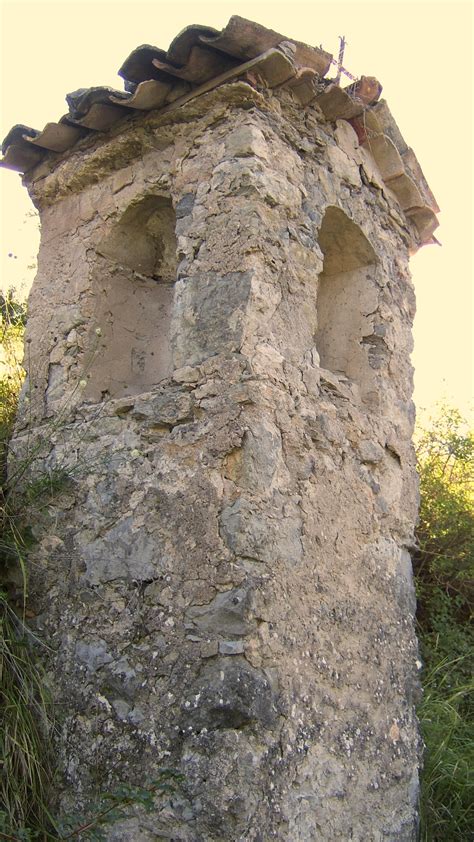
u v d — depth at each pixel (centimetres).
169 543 374
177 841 331
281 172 419
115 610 386
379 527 452
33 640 412
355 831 381
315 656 377
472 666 621
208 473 369
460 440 779
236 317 383
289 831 340
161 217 475
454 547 723
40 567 425
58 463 439
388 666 433
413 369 521
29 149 504
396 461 485
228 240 398
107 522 402
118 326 478
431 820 469
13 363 582
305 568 383
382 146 500
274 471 373
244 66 406
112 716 370
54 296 489
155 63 406
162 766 345
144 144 450
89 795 367
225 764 326
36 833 360
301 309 416
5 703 389
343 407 439
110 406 424
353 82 470
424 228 554
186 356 398
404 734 437
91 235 478
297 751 353
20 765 378
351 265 506
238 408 369
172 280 498
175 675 353
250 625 342
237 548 350
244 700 331
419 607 702
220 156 414
